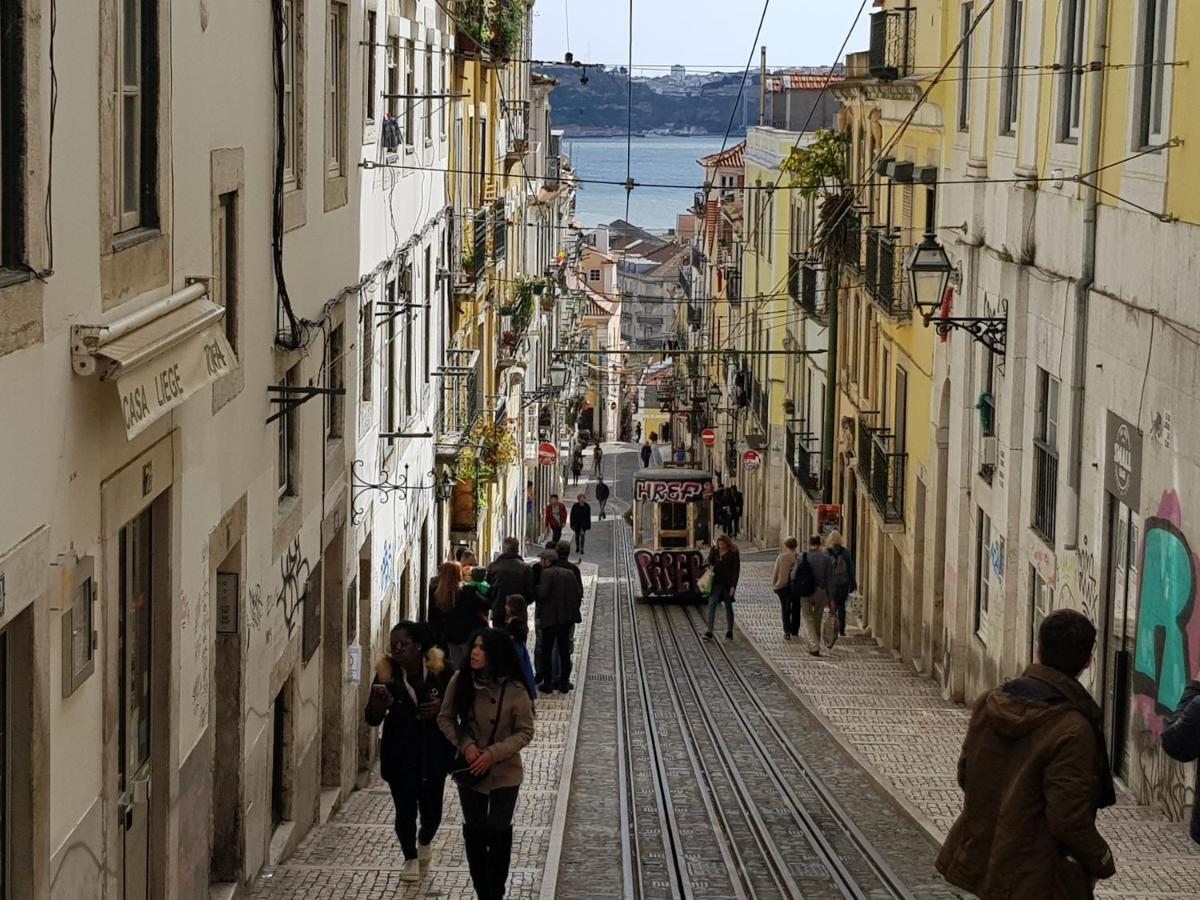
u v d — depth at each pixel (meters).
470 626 16.12
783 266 48.72
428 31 23.23
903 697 21.95
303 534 13.26
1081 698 6.16
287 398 11.97
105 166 7.56
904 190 27.44
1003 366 19.55
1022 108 18.92
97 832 7.63
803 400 43.34
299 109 13.11
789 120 56.28
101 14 7.50
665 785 15.64
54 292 6.82
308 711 13.63
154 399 7.54
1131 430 14.52
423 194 22.83
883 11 28.47
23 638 6.61
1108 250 15.45
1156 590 13.73
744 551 49.12
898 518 26.39
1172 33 13.61
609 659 26.12
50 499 6.82
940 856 6.34
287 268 12.51
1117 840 12.34
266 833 11.62
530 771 16.22
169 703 8.96
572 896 11.35
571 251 80.38
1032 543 18.47
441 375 25.41
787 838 13.37
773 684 23.34
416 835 11.47
